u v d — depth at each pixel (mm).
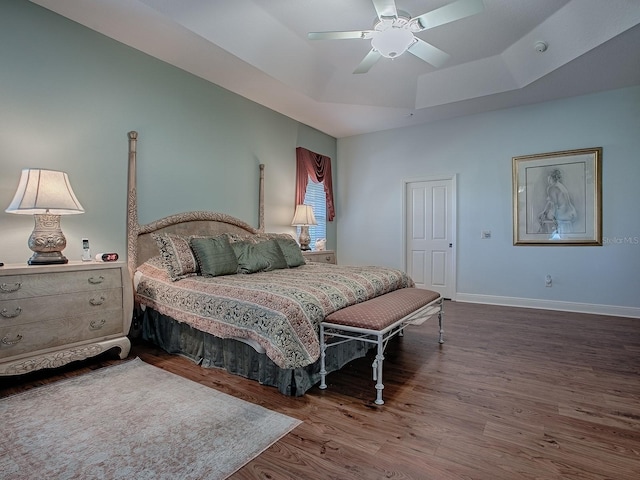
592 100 4516
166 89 3754
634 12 2877
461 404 2090
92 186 3168
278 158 5277
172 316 2834
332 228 6652
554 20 3285
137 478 1430
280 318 2127
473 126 5352
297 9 3152
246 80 4152
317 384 2365
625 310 4363
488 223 5258
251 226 4734
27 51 2771
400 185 6062
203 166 4156
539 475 1469
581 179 4594
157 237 3211
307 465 1526
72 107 3035
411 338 3441
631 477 1454
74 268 2547
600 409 2027
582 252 4617
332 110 5160
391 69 4320
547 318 4273
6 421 1871
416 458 1582
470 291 5426
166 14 2908
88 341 2627
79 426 1822
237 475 1459
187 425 1836
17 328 2279
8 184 2684
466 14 2521
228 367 2578
